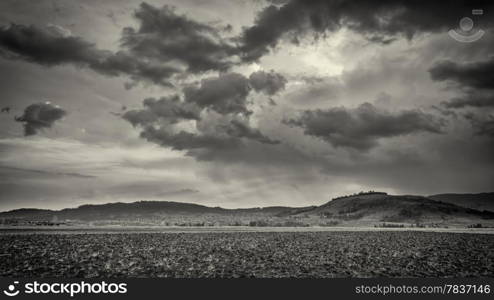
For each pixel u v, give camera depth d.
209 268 27.31
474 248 43.06
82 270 25.97
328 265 29.62
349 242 49.12
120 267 27.17
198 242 45.00
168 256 32.44
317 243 46.88
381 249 40.78
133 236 52.00
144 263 28.78
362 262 31.39
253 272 26.34
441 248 42.56
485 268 29.58
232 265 28.73
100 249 36.06
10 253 32.28
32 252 33.19
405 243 48.44
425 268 29.19
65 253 33.03
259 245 42.97
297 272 26.66
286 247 41.31
